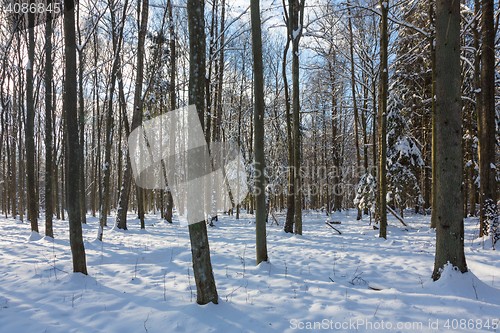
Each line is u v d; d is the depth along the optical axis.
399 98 17.20
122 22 11.53
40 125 21.20
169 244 10.00
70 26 5.82
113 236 12.03
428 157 20.52
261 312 4.51
